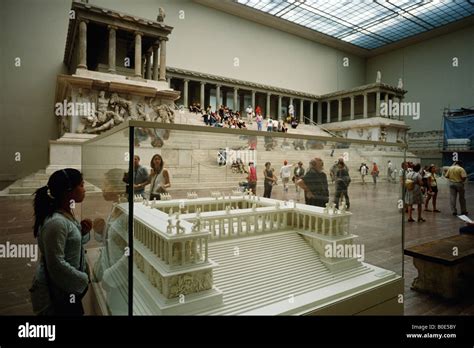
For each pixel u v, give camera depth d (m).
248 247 3.30
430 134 32.09
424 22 30.30
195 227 2.61
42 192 2.64
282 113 33.53
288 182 4.18
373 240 3.80
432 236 8.11
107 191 2.98
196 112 23.80
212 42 27.86
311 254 3.49
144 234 2.89
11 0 18.72
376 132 28.92
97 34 18.14
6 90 18.53
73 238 2.63
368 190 3.79
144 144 2.70
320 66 35.47
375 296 3.18
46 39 19.67
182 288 2.40
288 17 30.47
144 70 20.56
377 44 36.19
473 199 16.06
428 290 4.86
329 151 3.65
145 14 24.12
